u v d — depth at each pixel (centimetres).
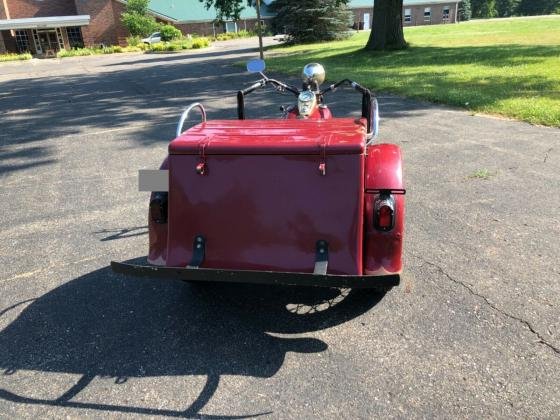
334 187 295
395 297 356
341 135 312
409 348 304
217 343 321
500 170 595
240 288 383
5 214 557
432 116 884
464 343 305
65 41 4925
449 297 352
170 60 2795
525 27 3353
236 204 305
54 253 455
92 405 274
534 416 251
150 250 332
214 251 308
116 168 707
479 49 1862
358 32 4397
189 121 984
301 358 303
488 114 879
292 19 3198
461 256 405
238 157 303
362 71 1492
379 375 285
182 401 274
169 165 312
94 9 4881
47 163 753
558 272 376
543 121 796
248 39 4962
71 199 591
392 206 295
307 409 264
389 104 1006
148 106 1205
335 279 276
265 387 281
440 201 514
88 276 412
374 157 321
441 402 262
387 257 303
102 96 1447
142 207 555
